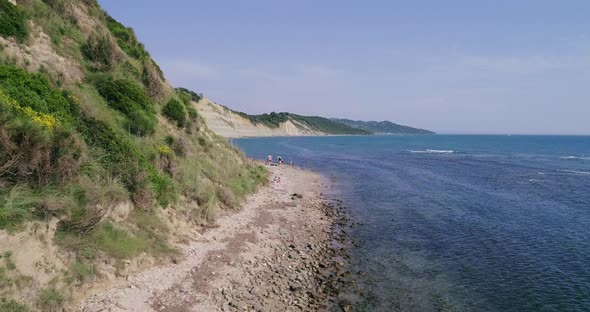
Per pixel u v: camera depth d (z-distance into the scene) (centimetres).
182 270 1220
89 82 1850
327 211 2512
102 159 1287
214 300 1087
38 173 973
